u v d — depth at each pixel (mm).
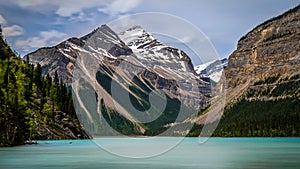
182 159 44438
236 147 82250
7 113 77062
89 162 41031
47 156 50594
